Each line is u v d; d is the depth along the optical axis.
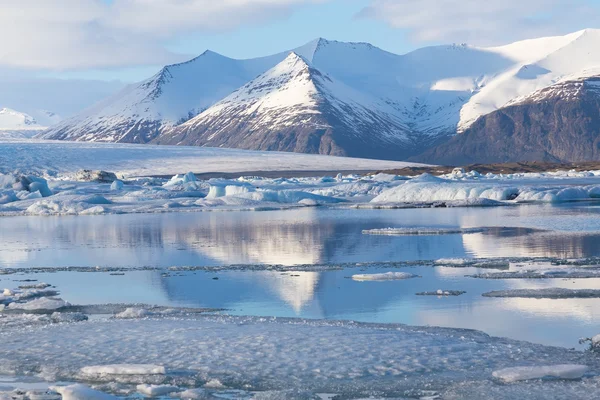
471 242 30.45
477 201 57.97
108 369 12.44
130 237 38.00
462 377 11.80
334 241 32.50
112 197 80.81
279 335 14.34
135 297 19.94
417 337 14.05
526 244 29.17
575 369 11.66
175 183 98.81
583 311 16.41
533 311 16.53
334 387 11.50
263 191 72.00
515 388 11.14
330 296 19.12
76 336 14.72
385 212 53.12
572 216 43.44
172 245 33.19
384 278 21.66
